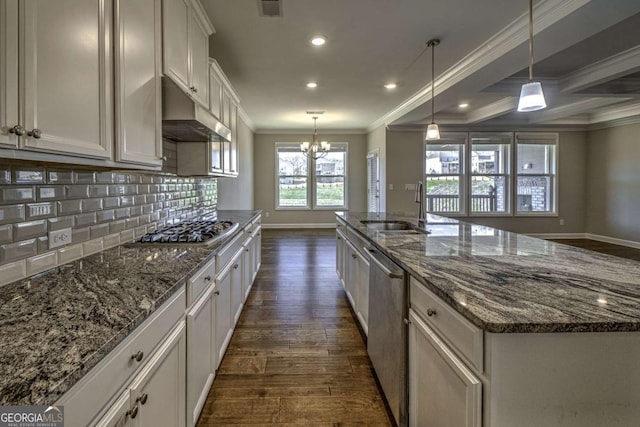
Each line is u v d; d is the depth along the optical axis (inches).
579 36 104.6
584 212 293.9
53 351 29.7
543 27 99.8
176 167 115.4
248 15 103.2
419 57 139.1
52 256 56.5
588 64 155.9
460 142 286.4
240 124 254.1
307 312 125.3
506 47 117.3
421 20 107.5
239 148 251.1
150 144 63.9
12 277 48.6
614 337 37.6
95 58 46.6
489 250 71.0
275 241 270.8
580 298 42.7
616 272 54.1
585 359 37.5
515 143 289.4
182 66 80.3
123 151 53.6
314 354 94.9
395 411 64.3
